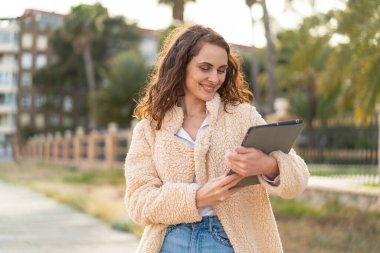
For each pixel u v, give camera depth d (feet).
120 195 50.60
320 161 48.21
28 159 148.56
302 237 25.64
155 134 8.70
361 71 34.22
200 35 8.38
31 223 32.45
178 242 8.33
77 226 31.17
